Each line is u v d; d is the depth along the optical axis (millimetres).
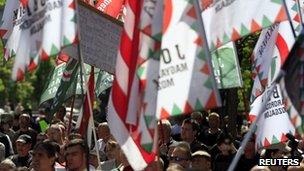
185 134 13992
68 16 9836
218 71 11672
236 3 9711
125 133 9602
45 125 18797
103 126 14859
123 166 11516
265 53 11516
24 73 9828
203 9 9867
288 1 11430
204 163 11430
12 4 12227
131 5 9469
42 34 9797
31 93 48438
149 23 9117
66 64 13891
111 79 14172
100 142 14914
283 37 11297
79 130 13305
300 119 8109
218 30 9766
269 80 11453
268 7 9695
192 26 9125
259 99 11914
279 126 11516
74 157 10898
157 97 9156
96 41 11328
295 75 8039
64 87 13914
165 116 9125
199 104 9023
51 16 9805
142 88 9320
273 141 11547
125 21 9492
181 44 9141
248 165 13023
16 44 11641
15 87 47969
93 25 11312
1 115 18969
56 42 9781
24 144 14625
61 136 14141
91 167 12250
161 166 10422
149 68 9164
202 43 9070
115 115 9570
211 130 15492
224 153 13398
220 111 19688
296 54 8047
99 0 13312
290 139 11586
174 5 9219
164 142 13320
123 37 9469
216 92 8977
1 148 15000
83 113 12391
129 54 9453
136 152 9727
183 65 9102
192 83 9047
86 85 10977
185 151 11016
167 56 9172
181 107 9070
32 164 11969
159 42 9086
